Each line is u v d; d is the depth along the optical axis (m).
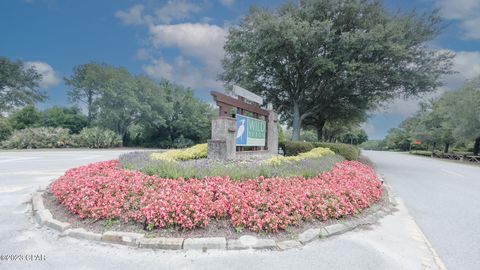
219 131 7.60
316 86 16.45
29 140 21.52
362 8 13.64
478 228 4.09
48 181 6.72
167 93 35.22
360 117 19.84
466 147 34.81
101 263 2.67
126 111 29.75
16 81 27.92
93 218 3.56
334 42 13.82
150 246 3.00
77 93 31.41
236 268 2.62
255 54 13.90
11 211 4.29
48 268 2.57
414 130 36.56
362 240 3.45
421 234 3.76
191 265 2.66
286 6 14.77
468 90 21.45
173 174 4.68
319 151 10.55
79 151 20.31
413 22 13.21
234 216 3.44
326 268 2.69
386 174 10.68
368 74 12.92
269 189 4.41
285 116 20.06
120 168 5.84
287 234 3.39
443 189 7.51
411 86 13.93
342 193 4.55
